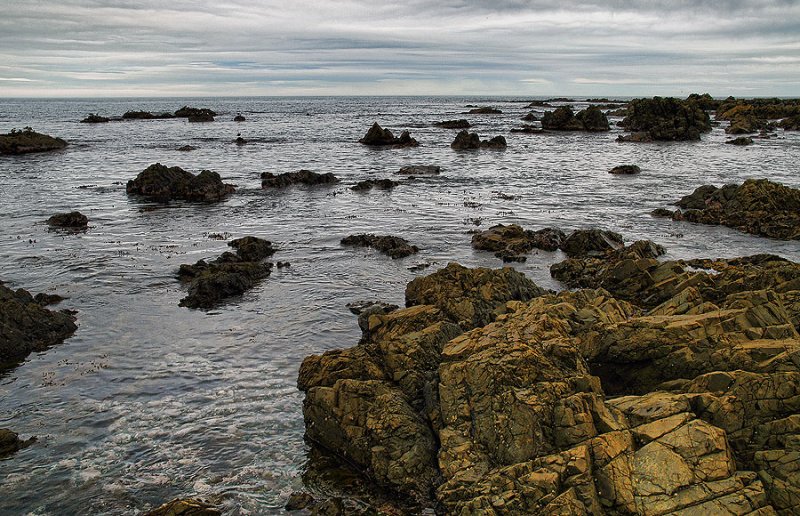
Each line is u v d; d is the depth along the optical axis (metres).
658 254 33.38
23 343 21.66
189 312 25.59
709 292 23.02
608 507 11.66
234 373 20.28
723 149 90.00
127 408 18.03
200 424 17.20
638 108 125.56
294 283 29.42
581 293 21.16
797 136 107.69
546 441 13.15
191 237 38.31
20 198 50.81
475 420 14.21
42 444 16.19
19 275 29.98
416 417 15.57
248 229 40.72
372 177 64.81
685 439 12.39
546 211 46.25
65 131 125.50
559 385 14.18
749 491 11.46
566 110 130.75
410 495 13.95
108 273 30.50
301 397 18.72
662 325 16.80
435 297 22.17
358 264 32.50
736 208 42.84
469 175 66.06
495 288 22.16
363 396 16.11
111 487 14.49
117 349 21.97
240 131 128.88
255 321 24.70
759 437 12.67
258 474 15.06
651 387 16.28
